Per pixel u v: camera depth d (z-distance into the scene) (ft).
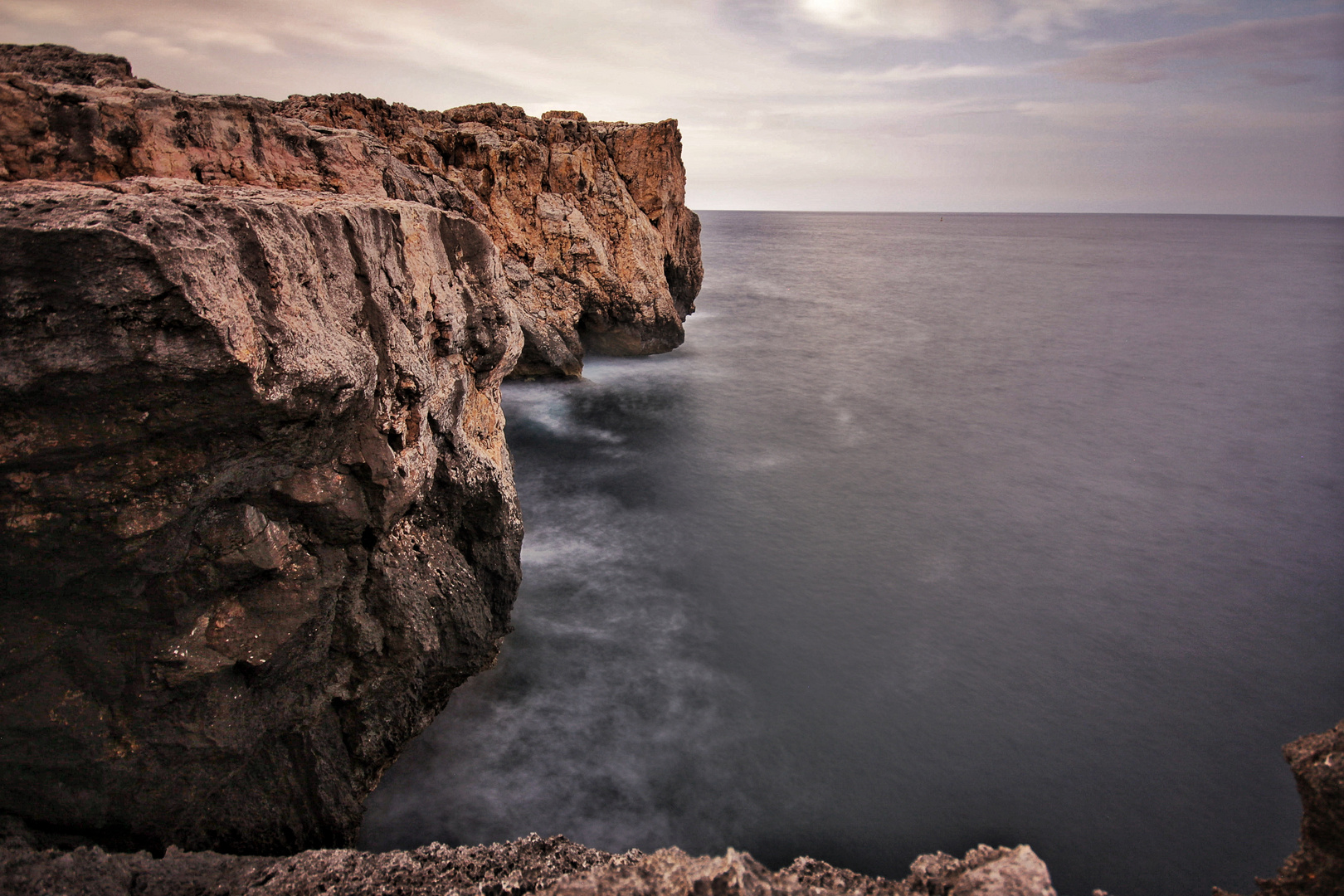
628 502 68.33
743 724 39.86
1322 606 53.62
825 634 48.60
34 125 25.43
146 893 19.60
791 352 132.98
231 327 18.76
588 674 43.06
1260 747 39.96
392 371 28.17
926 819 34.63
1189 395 109.09
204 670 21.77
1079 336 152.56
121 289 17.01
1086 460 82.48
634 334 116.98
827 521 65.62
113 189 22.13
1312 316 179.42
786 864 31.73
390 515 27.81
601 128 121.49
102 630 20.65
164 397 18.71
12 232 15.83
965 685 44.04
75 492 18.57
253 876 21.26
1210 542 63.31
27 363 16.81
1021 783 36.94
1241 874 32.53
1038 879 16.80
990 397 106.93
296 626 23.98
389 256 29.55
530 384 102.99
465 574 34.68
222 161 32.27
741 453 82.33
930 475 77.41
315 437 23.45
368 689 29.35
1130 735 40.47
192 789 22.77
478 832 31.55
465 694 40.09
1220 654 47.83
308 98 76.28
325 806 27.37
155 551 20.24
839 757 38.01
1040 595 54.29
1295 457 84.17
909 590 54.49
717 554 58.90
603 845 31.86
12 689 19.69
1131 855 33.27
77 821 21.12
